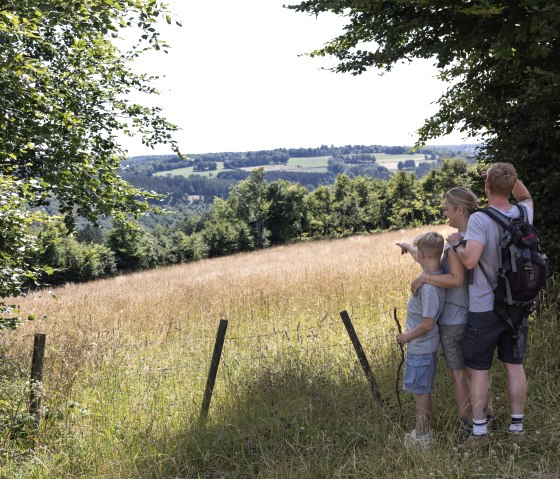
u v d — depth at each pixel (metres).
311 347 7.31
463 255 4.33
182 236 74.81
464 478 3.95
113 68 10.80
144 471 4.69
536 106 7.39
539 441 4.30
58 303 17.72
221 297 14.08
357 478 4.14
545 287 6.61
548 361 5.52
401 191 90.12
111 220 9.93
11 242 7.42
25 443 5.40
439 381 5.48
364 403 5.31
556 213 7.29
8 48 7.21
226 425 5.35
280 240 90.50
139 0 8.31
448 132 9.20
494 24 7.04
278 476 4.31
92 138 9.67
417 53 7.45
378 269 14.30
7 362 6.88
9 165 8.39
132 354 8.31
